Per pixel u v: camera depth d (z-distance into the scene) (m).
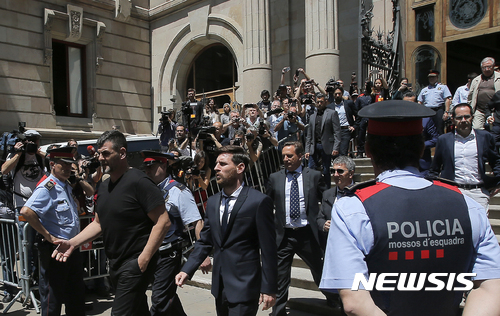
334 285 1.26
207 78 15.12
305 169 4.04
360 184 1.41
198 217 3.54
